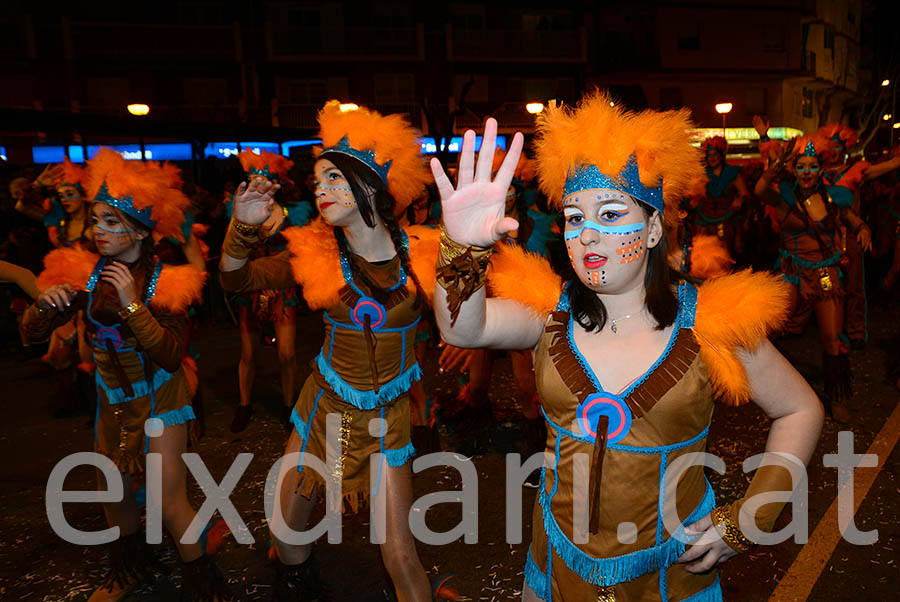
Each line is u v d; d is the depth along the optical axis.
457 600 3.05
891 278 9.80
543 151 1.85
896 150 6.66
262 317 5.45
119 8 28.11
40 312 3.02
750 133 34.41
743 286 1.81
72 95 27.64
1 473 5.07
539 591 1.99
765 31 34.12
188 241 4.67
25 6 27.05
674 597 1.87
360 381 2.81
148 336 2.81
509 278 2.00
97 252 3.28
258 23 29.42
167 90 28.75
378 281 2.80
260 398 6.58
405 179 2.90
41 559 3.80
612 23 32.78
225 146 21.83
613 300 1.85
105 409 3.09
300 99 30.20
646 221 1.78
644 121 1.73
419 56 30.53
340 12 30.09
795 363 7.02
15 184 6.89
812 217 5.26
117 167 2.99
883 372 6.64
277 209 4.58
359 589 3.40
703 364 1.78
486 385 5.05
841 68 41.59
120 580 3.25
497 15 31.61
